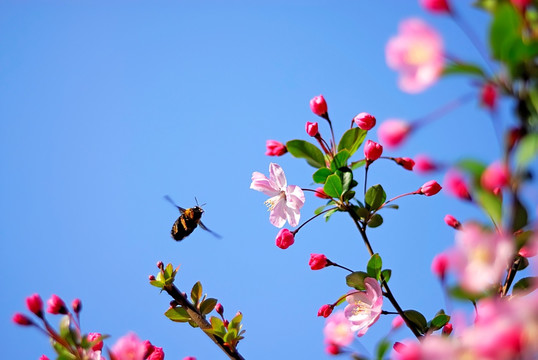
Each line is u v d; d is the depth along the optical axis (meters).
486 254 0.65
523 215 0.66
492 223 0.66
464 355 0.62
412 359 0.64
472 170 0.64
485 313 0.60
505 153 0.64
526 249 0.67
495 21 0.61
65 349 0.75
